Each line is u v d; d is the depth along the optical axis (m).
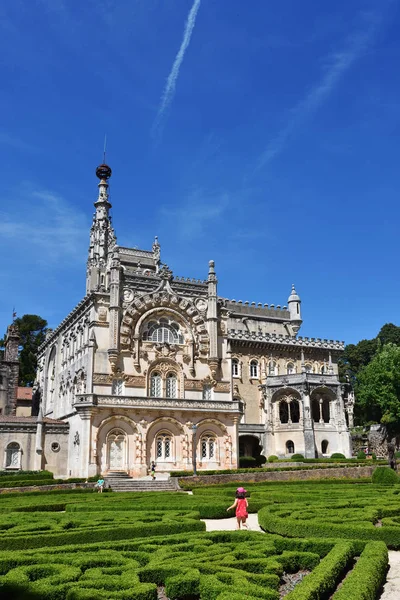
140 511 26.58
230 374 69.88
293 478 53.72
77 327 69.75
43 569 13.78
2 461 57.94
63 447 61.84
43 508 31.78
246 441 84.12
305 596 11.27
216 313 70.06
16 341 76.75
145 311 66.25
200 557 15.00
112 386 62.41
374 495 32.69
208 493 39.44
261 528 24.00
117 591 11.62
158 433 62.22
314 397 83.25
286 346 91.81
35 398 88.56
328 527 19.34
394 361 85.88
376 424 94.12
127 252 86.62
